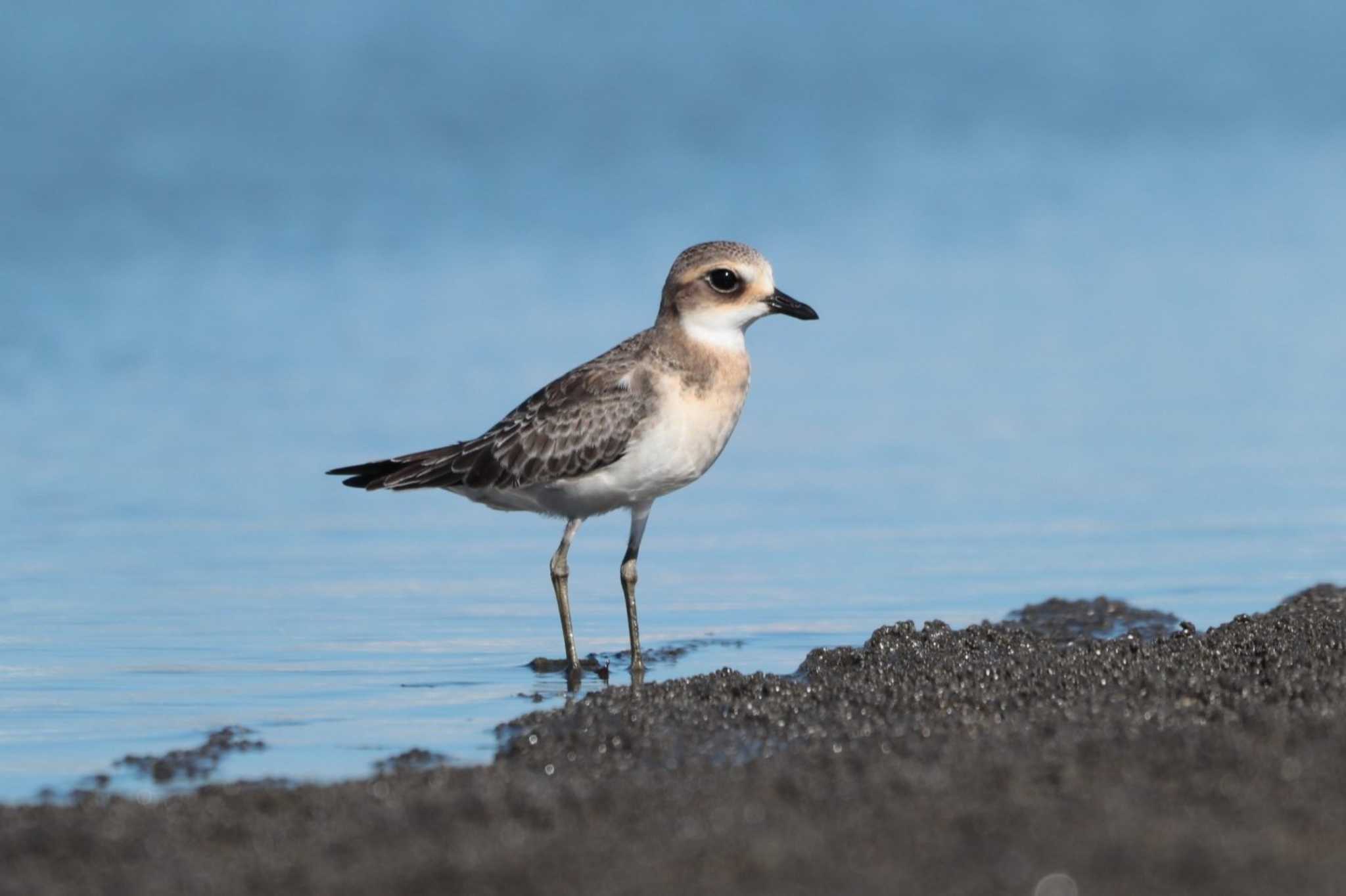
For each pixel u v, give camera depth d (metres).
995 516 17.53
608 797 8.87
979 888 7.49
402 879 7.83
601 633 14.23
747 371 13.75
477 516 17.97
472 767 9.95
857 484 18.69
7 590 15.02
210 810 8.94
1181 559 16.05
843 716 10.59
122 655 13.25
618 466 13.38
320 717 11.66
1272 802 8.43
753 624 14.41
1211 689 10.89
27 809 9.12
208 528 17.17
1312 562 15.91
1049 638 13.35
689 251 13.59
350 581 15.58
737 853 7.95
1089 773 8.96
